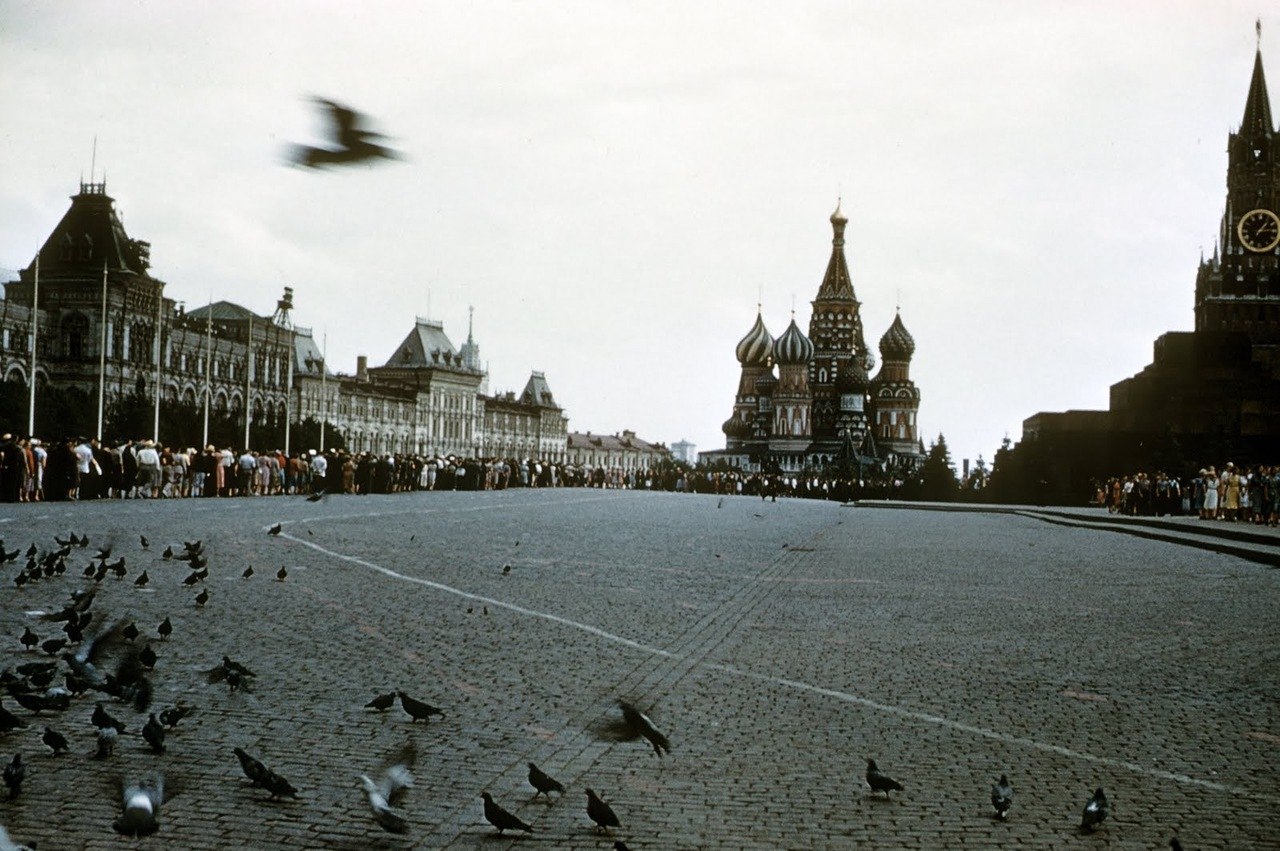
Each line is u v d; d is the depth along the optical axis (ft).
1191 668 59.62
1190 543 157.17
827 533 171.53
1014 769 40.01
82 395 430.20
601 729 43.75
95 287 469.16
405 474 313.32
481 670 54.34
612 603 79.25
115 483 206.08
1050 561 124.57
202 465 233.35
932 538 165.07
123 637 57.36
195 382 531.09
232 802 34.19
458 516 179.01
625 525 172.96
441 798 35.19
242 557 100.12
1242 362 463.01
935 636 68.28
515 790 36.22
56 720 42.86
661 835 32.48
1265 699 52.24
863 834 32.89
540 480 437.58
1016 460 445.37
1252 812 35.65
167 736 41.01
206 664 53.42
